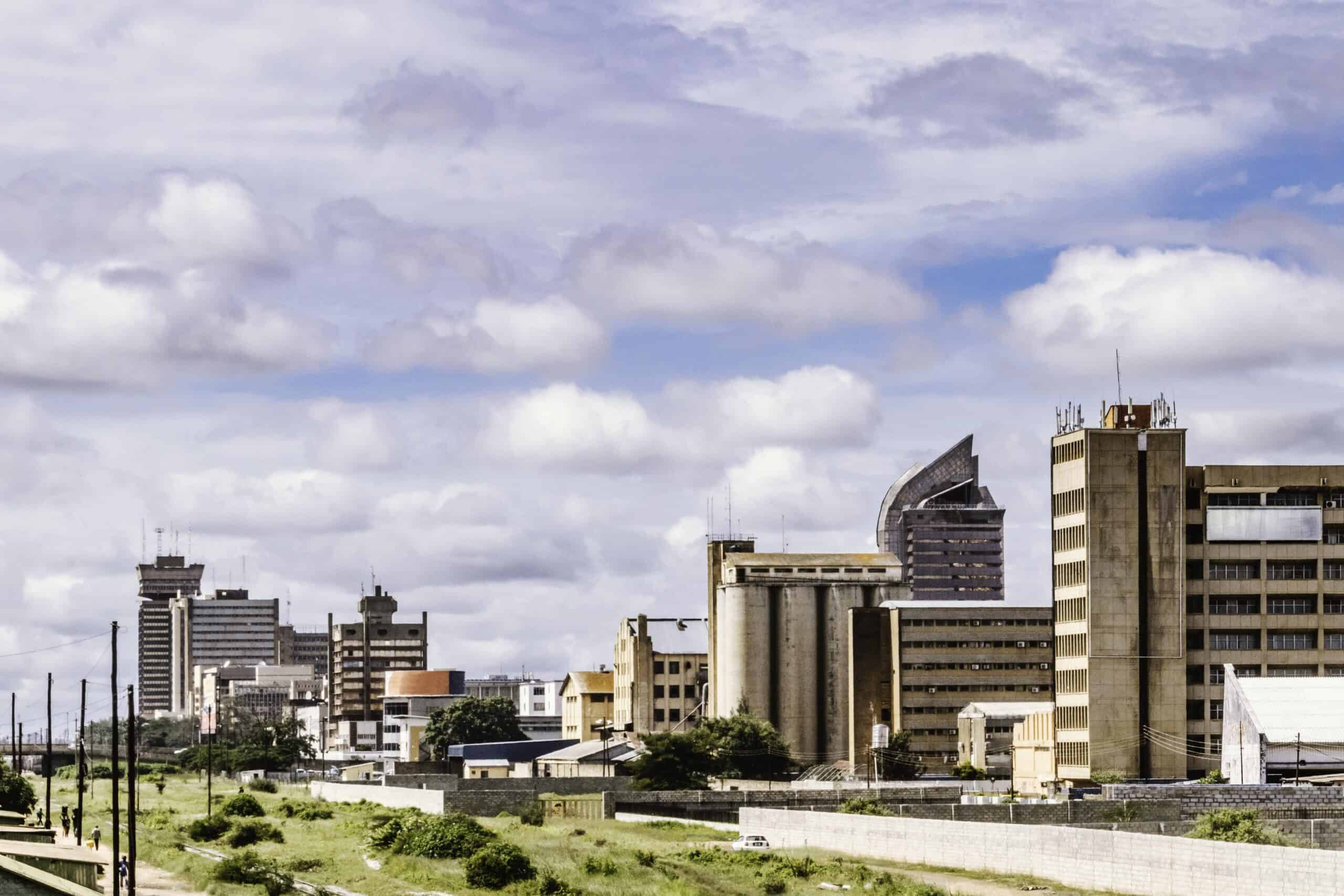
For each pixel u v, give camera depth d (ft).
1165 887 323.57
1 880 291.79
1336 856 285.64
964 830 392.06
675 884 367.04
